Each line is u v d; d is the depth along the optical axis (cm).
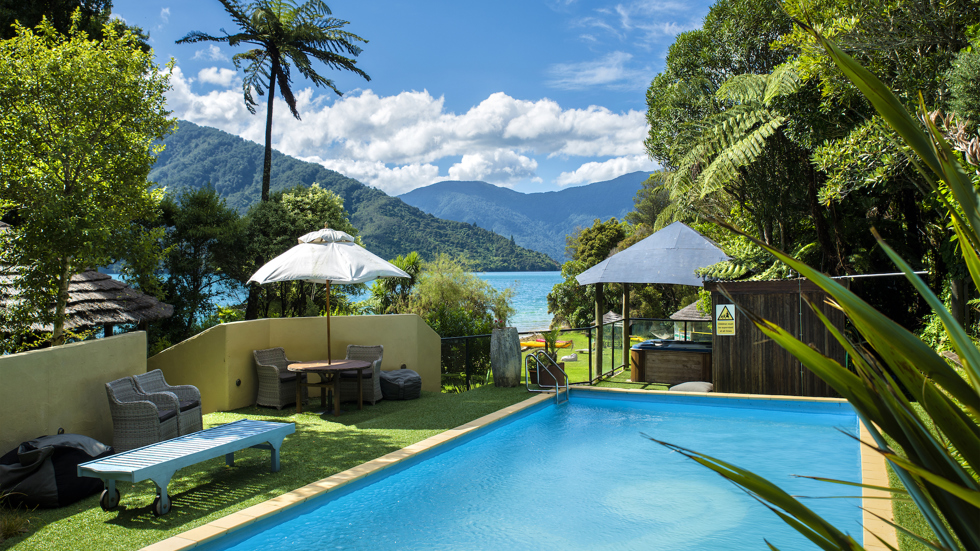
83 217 711
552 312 3559
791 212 1191
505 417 838
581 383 1127
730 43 1237
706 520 525
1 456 537
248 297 2370
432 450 679
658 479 630
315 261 883
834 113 954
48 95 727
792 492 585
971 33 700
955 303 860
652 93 1463
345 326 1061
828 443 754
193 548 421
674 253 1160
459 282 2206
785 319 951
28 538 435
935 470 89
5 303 739
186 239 2130
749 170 1188
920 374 88
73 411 626
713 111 1249
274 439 590
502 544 474
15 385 556
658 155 1462
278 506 490
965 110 596
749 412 920
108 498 481
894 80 791
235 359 914
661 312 3034
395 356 1111
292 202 2566
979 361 83
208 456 520
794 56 1067
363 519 525
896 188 953
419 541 479
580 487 605
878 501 504
